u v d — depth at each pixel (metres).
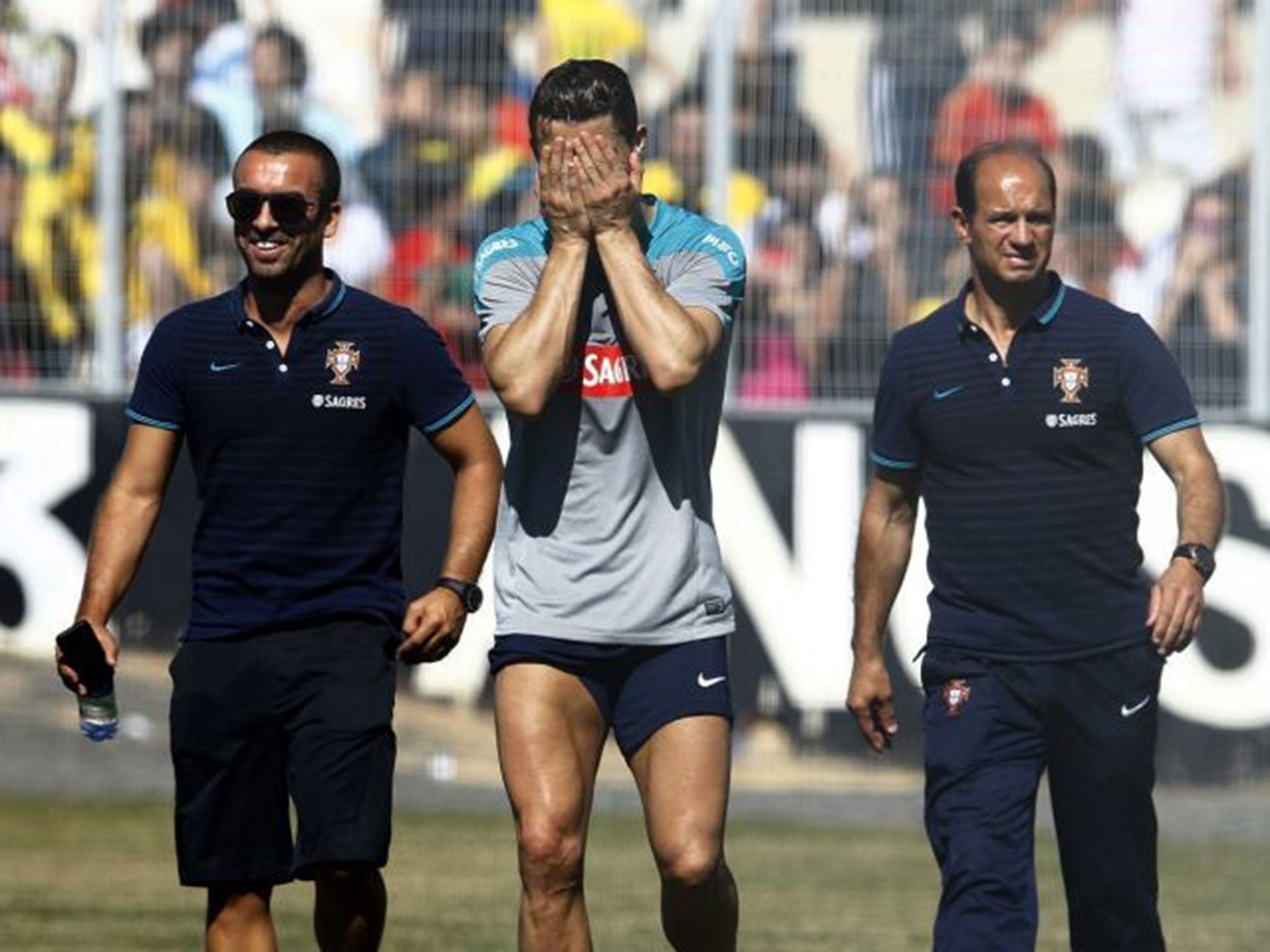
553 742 21.59
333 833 21.48
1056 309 22.39
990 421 22.34
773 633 44.78
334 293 22.00
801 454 44.88
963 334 22.48
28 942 30.02
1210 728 44.41
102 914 32.31
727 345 22.42
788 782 44.59
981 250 22.28
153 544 44.94
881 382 23.06
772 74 45.44
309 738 21.69
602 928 31.59
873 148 45.44
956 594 22.67
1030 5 45.50
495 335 21.94
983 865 22.05
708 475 22.47
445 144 45.91
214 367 21.83
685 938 22.12
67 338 45.72
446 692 44.66
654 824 21.64
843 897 34.25
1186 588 21.69
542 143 21.56
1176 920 32.69
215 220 45.81
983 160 22.34
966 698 22.47
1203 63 45.44
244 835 22.14
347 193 45.84
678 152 45.44
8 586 45.44
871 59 45.44
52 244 45.62
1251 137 45.31
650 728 21.83
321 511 21.89
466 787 43.91
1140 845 22.56
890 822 41.53
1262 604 44.25
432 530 44.81
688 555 21.94
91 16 45.75
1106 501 22.33
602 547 21.83
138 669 45.06
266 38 45.88
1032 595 22.33
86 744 45.25
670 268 22.23
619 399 21.75
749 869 36.75
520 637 21.80
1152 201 45.47
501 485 22.56
